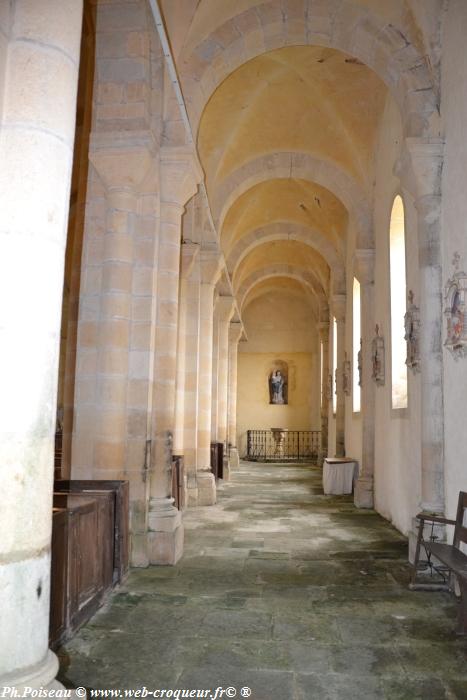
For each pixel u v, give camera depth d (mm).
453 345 6445
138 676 4070
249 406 29125
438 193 7215
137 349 7336
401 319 10133
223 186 13141
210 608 5523
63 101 3018
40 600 2799
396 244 10242
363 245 12258
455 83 6734
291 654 4480
